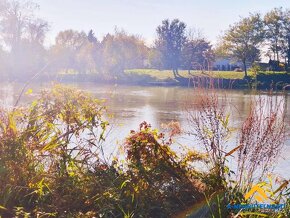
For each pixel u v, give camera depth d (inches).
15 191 186.5
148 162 195.6
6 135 195.6
